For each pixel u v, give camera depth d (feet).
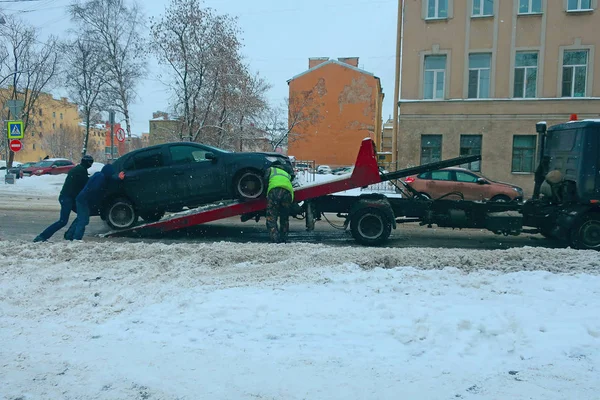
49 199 56.85
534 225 30.40
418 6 75.51
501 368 11.55
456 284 17.76
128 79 100.42
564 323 14.05
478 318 14.33
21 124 67.56
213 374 11.38
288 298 16.29
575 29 70.79
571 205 29.09
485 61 74.59
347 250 22.68
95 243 24.86
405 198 31.68
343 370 11.49
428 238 34.19
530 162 73.31
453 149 75.36
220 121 79.25
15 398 10.48
